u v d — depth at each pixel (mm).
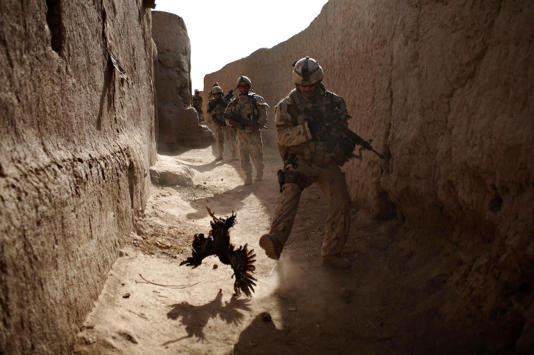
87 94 2836
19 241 1609
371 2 4570
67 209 2156
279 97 12461
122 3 4508
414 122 3410
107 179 3129
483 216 2512
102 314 2516
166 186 7109
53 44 2289
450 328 2393
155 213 5031
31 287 1703
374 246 3879
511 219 2197
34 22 1943
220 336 2584
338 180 3432
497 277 2332
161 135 13672
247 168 7703
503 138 2209
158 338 2473
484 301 2348
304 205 5715
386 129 4109
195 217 5402
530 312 2023
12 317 1537
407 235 3768
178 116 14156
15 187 1634
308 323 2770
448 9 2869
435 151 3080
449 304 2570
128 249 3660
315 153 3316
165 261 3721
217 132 11125
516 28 2164
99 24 3240
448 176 2873
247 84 7426
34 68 1936
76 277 2273
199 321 2729
